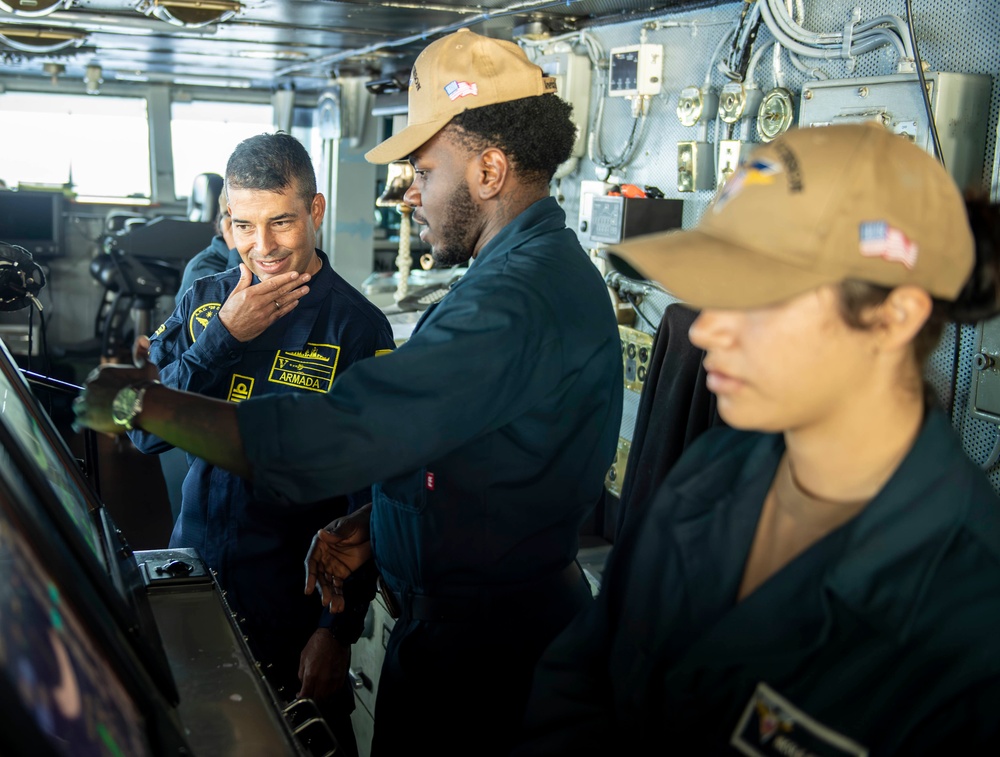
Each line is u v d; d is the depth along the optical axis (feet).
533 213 4.71
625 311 9.07
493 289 4.29
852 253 2.35
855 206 2.35
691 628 2.99
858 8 6.48
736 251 2.47
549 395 4.50
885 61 6.30
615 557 3.38
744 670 2.71
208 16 10.08
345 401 3.90
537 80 4.72
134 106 24.75
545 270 4.47
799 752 2.55
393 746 5.07
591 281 4.72
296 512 6.17
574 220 10.26
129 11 11.50
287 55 15.57
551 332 4.34
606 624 3.33
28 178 24.58
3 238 22.67
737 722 2.73
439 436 4.02
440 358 4.04
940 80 5.50
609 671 3.19
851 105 6.17
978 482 2.57
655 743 3.05
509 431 4.53
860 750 2.48
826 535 2.64
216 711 3.53
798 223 2.38
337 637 5.82
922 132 5.64
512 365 4.19
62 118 24.38
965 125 5.63
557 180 10.43
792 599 2.66
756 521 2.96
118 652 2.94
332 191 19.13
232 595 6.14
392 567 5.03
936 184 2.40
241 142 6.12
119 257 19.86
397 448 3.93
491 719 4.94
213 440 3.79
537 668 3.38
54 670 2.42
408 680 4.97
